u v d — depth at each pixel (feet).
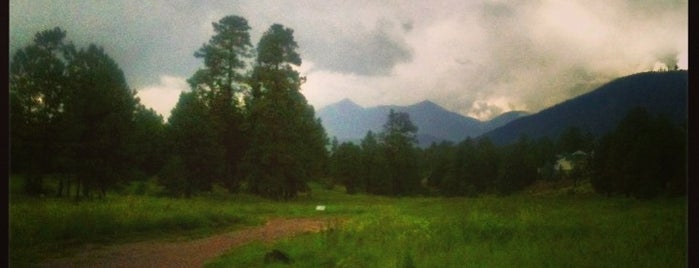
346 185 141.49
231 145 133.90
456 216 54.54
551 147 121.49
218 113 131.54
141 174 129.29
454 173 117.39
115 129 106.32
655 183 93.20
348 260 36.68
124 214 62.59
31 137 101.65
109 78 107.96
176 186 118.11
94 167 102.58
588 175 109.29
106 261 42.50
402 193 125.39
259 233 63.67
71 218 55.52
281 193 128.77
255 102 130.11
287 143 130.31
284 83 129.59
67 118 101.76
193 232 62.28
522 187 113.80
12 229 47.93
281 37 125.80
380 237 44.98
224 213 77.66
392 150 126.93
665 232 41.22
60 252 45.19
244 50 130.41
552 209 64.08
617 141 100.73
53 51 107.45
